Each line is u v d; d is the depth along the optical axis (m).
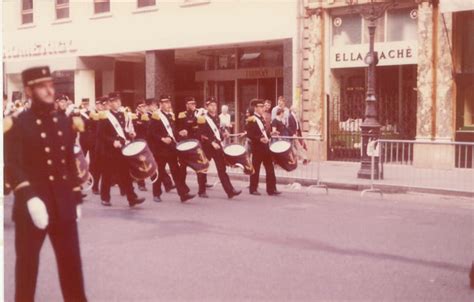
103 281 6.90
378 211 11.74
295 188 15.48
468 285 6.81
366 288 6.67
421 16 18.44
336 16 20.53
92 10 26.80
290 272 7.30
